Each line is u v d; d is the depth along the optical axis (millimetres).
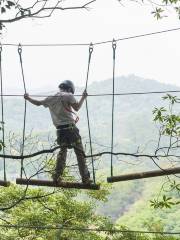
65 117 8531
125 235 18953
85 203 19188
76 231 18109
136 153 8195
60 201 18531
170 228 50938
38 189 18094
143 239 19203
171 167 8391
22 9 7961
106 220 19516
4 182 8508
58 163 8578
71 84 8820
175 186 8867
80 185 8539
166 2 9102
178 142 8258
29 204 18266
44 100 8664
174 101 8586
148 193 105062
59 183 8555
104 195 19703
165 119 8383
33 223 17656
